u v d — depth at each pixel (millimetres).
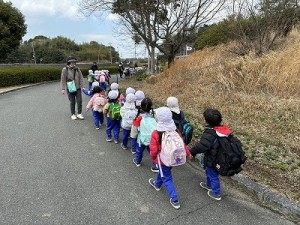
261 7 10453
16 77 17922
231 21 11625
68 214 3232
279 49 9672
